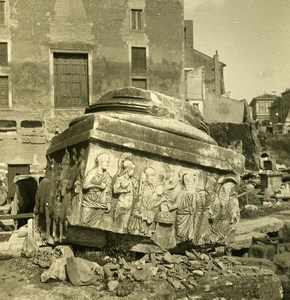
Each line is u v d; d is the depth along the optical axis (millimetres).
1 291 7137
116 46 31594
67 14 30844
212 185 9016
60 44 30641
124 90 9625
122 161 7949
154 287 7164
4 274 8094
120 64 31641
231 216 9258
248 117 41812
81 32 31031
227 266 8539
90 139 7664
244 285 7629
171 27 32625
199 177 8859
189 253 8719
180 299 7066
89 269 7367
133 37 31891
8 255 9586
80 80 31359
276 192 26031
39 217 10461
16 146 26969
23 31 30047
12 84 29766
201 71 39438
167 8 32562
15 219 15641
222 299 7359
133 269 7625
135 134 8086
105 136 7727
